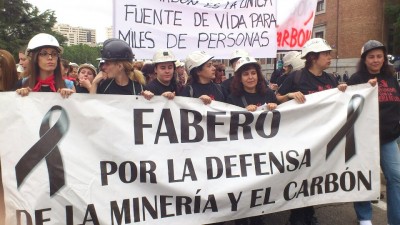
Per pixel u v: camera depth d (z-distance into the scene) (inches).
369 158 152.3
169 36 187.6
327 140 148.8
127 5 180.5
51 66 131.0
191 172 135.4
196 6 190.4
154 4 184.1
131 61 142.2
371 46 152.2
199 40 192.2
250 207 140.3
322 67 157.2
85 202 122.0
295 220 159.5
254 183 139.9
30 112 120.4
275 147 144.9
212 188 136.4
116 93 142.2
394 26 1148.5
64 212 120.3
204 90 157.9
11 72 134.9
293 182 145.6
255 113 144.4
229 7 194.7
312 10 219.9
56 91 133.3
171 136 135.4
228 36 195.8
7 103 119.1
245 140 143.2
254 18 198.1
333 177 150.1
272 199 142.9
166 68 157.6
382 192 205.0
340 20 1229.1
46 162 119.9
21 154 118.8
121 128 129.3
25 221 117.5
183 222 132.8
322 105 150.3
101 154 126.3
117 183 127.0
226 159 139.9
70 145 123.1
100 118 127.2
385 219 171.8
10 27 1758.1
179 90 189.5
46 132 120.9
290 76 163.0
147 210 129.0
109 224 123.9
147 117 133.0
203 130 139.4
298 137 147.5
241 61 150.9
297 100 148.6
